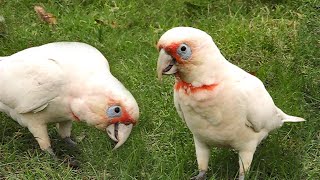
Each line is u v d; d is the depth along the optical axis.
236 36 6.75
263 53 6.61
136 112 4.72
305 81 6.01
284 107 5.66
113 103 4.68
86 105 4.72
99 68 4.80
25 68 4.81
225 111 4.36
